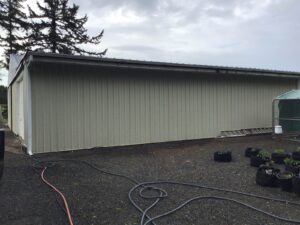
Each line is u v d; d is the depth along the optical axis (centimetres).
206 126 1107
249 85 1220
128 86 945
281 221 372
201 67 1009
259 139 1152
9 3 3412
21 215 387
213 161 743
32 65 800
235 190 500
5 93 3017
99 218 379
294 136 1194
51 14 3475
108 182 550
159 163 722
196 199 452
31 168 655
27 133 817
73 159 769
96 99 894
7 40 3400
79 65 859
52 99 830
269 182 514
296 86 1370
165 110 1016
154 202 438
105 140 909
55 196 464
